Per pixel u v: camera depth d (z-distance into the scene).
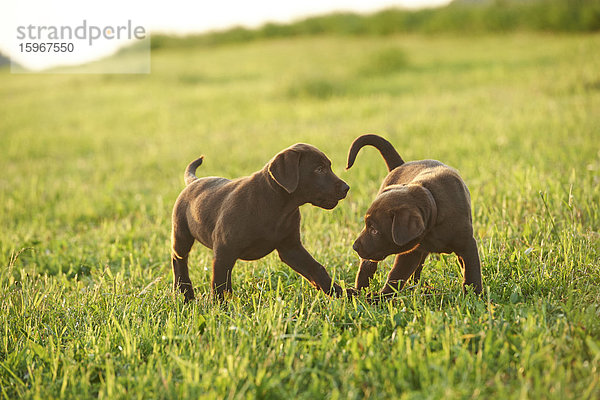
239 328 4.25
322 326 4.52
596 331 4.02
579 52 24.44
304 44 53.44
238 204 5.05
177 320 4.76
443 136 13.10
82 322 5.07
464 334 4.10
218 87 30.30
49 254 7.59
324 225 7.58
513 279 5.12
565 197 7.05
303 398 3.46
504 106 16.27
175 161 14.07
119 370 4.09
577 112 13.92
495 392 3.44
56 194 11.41
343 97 23.12
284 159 4.89
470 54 33.19
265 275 5.77
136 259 7.22
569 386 3.36
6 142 18.67
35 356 4.48
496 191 7.98
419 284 5.01
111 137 18.92
